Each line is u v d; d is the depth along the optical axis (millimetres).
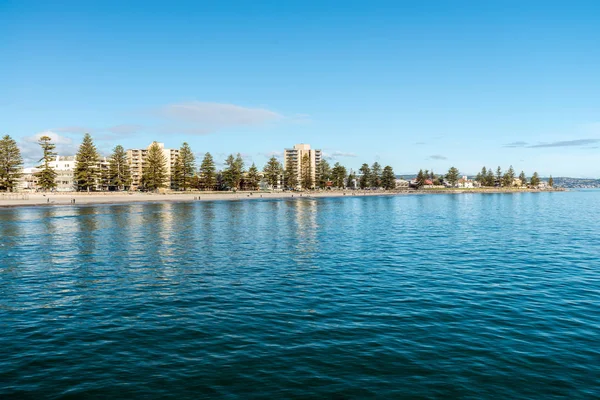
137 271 26188
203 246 36938
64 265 28125
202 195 151375
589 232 48312
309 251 34250
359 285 22422
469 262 29328
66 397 10531
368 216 72812
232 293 20781
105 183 151375
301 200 144750
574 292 20828
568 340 14250
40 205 99000
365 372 11867
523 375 11641
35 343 14172
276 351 13375
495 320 16406
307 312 17594
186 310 17938
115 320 16625
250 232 47750
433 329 15398
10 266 27781
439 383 11188
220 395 10602
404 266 27859
